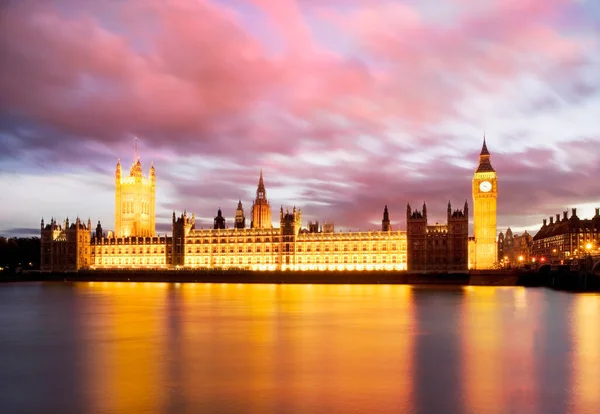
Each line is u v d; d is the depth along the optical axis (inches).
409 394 2257.6
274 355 2984.7
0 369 2726.4
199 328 3983.8
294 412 2057.1
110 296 7278.5
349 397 2224.4
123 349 3198.8
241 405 2135.8
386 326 4037.9
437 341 3378.4
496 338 3474.4
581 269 7628.0
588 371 2600.9
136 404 2162.9
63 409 2124.8
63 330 3964.1
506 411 2058.3
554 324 4060.0
